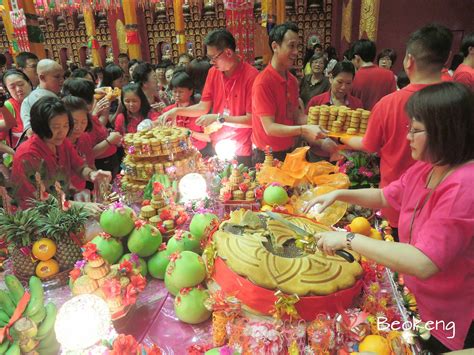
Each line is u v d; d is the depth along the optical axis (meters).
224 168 2.27
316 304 1.22
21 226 1.50
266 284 1.24
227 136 3.12
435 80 1.82
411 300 1.53
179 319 1.38
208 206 1.99
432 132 1.08
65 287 1.55
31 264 1.52
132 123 3.73
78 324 1.00
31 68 4.37
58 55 10.68
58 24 10.35
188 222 1.88
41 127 2.08
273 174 2.11
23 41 6.13
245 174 2.11
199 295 1.36
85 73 4.68
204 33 9.45
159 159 2.29
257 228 1.52
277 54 2.64
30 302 1.17
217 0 9.12
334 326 1.21
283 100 2.71
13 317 1.11
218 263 1.38
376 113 1.97
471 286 1.22
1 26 10.13
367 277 1.38
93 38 9.73
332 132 2.37
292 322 1.22
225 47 2.77
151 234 1.56
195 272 1.36
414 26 7.03
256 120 2.79
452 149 1.08
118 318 1.27
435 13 6.89
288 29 2.55
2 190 1.79
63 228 1.52
